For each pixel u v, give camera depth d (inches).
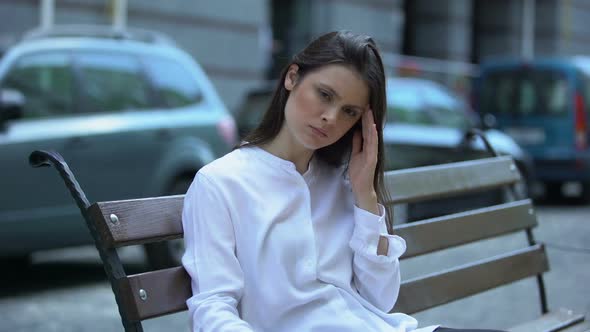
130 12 469.1
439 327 92.4
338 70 85.0
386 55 622.8
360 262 91.4
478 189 128.8
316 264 88.0
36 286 234.7
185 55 270.1
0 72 221.1
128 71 246.7
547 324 124.4
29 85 224.5
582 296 201.0
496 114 469.7
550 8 841.5
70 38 241.3
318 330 86.0
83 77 236.1
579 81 450.3
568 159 447.8
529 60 463.5
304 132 86.1
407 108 353.7
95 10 449.1
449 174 124.0
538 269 135.3
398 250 92.4
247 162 88.2
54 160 83.7
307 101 85.6
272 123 90.3
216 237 83.7
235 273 83.4
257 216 85.5
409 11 723.4
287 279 85.7
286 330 85.9
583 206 459.2
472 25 808.9
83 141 226.5
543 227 329.7
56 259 281.1
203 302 81.3
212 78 519.2
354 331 86.5
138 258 278.5
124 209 85.1
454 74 551.5
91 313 202.8
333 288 88.5
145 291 83.7
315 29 597.9
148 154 241.0
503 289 213.5
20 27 416.5
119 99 241.8
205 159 253.9
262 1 542.9
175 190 248.5
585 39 886.4
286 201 87.4
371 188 92.1
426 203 295.1
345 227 92.8
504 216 130.8
